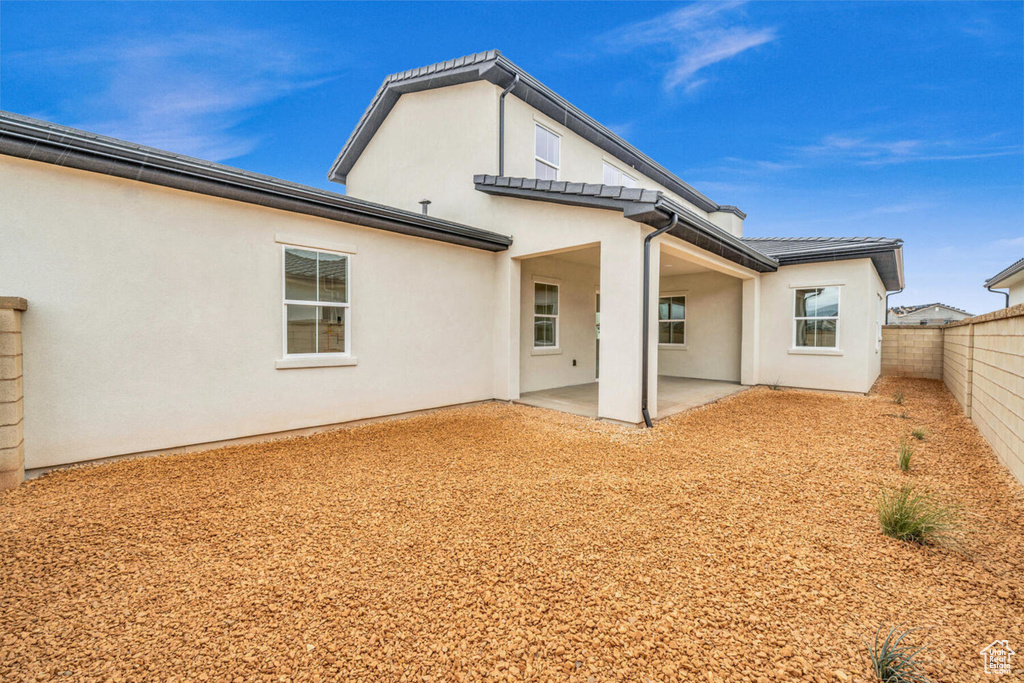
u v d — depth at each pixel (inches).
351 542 121.0
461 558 112.9
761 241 540.1
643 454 207.2
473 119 339.9
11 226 156.8
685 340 504.4
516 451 211.5
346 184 498.0
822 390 407.2
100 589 98.2
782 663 76.4
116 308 178.9
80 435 172.7
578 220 281.6
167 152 178.5
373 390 266.7
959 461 191.6
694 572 106.0
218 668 75.6
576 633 84.7
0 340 150.3
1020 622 86.9
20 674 73.4
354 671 75.1
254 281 217.3
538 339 400.8
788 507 144.3
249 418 217.9
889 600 94.5
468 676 74.2
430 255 294.8
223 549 116.5
